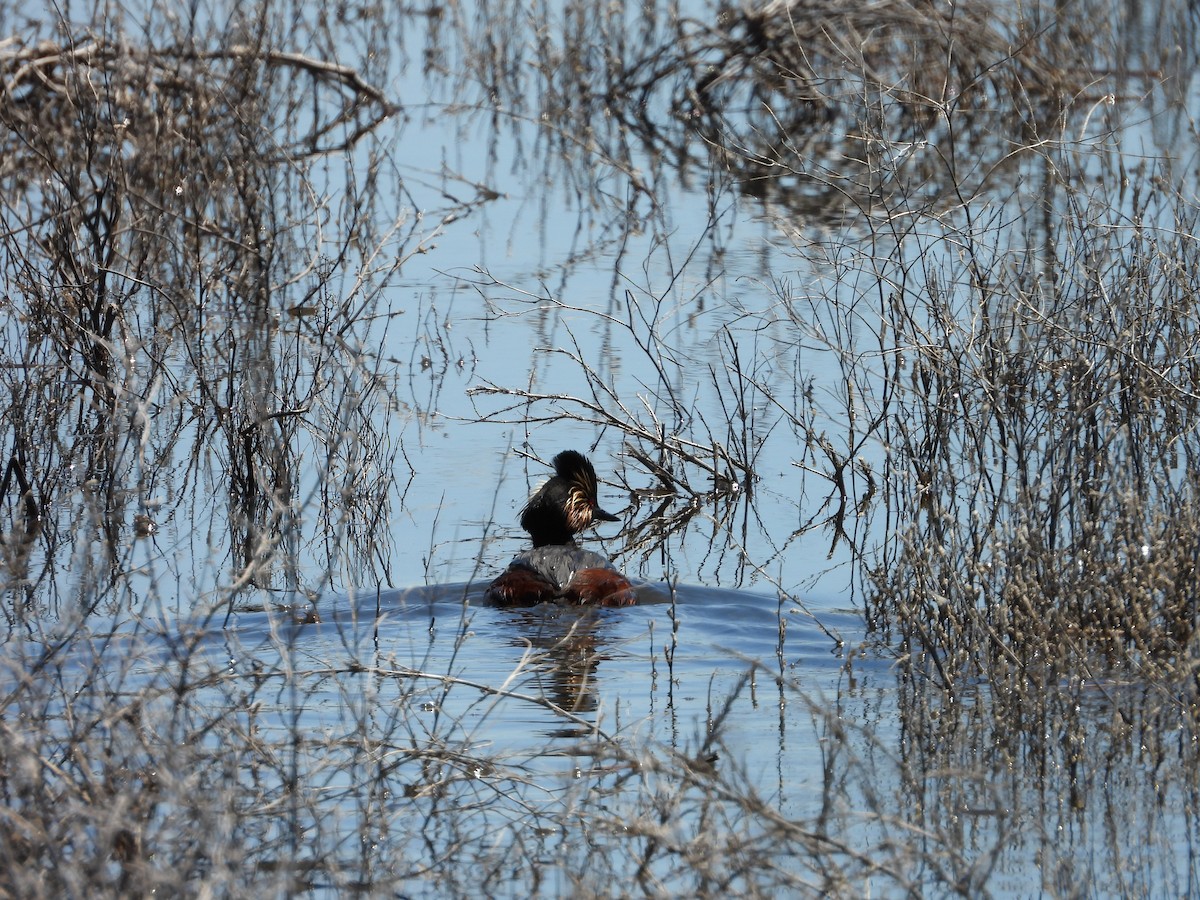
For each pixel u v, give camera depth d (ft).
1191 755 41.16
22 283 76.89
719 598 59.98
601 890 32.40
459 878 33.50
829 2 134.82
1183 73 132.77
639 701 46.62
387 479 71.67
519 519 69.00
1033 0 121.49
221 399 76.43
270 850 34.50
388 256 99.76
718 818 36.63
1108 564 49.03
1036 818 37.42
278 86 116.57
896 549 61.31
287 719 43.32
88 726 35.14
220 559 62.03
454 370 86.22
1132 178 102.83
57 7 83.76
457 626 55.77
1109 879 33.91
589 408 77.41
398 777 39.37
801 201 120.06
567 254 106.93
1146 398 56.03
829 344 73.31
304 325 83.35
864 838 36.27
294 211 103.60
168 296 75.92
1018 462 54.75
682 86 145.18
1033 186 106.22
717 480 74.49
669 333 90.89
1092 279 60.08
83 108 81.71
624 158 133.28
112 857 31.86
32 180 94.79
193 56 94.58
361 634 53.98
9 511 65.87
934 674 49.32
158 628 52.16
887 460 64.13
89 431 71.20
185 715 39.88
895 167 67.82
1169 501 51.44
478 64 150.51
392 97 143.95
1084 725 43.68
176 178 91.35
